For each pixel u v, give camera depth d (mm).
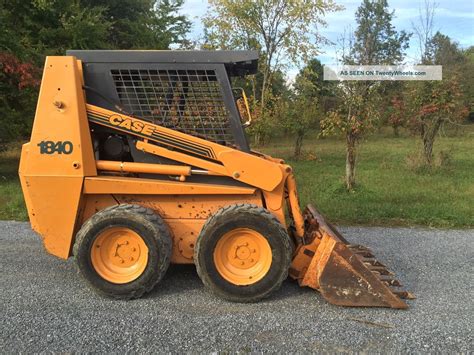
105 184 4656
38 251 6160
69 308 4328
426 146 14039
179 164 4762
